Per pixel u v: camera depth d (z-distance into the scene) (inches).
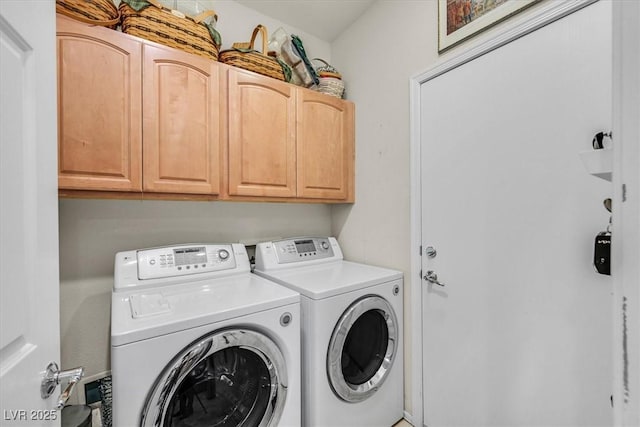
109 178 47.9
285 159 68.0
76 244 56.2
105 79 47.4
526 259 47.1
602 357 39.5
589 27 39.8
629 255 13.6
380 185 74.3
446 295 59.3
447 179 58.8
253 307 44.6
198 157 56.2
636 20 13.5
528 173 46.6
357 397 57.0
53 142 28.0
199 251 60.8
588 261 40.5
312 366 51.6
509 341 49.4
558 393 43.7
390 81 70.9
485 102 52.1
